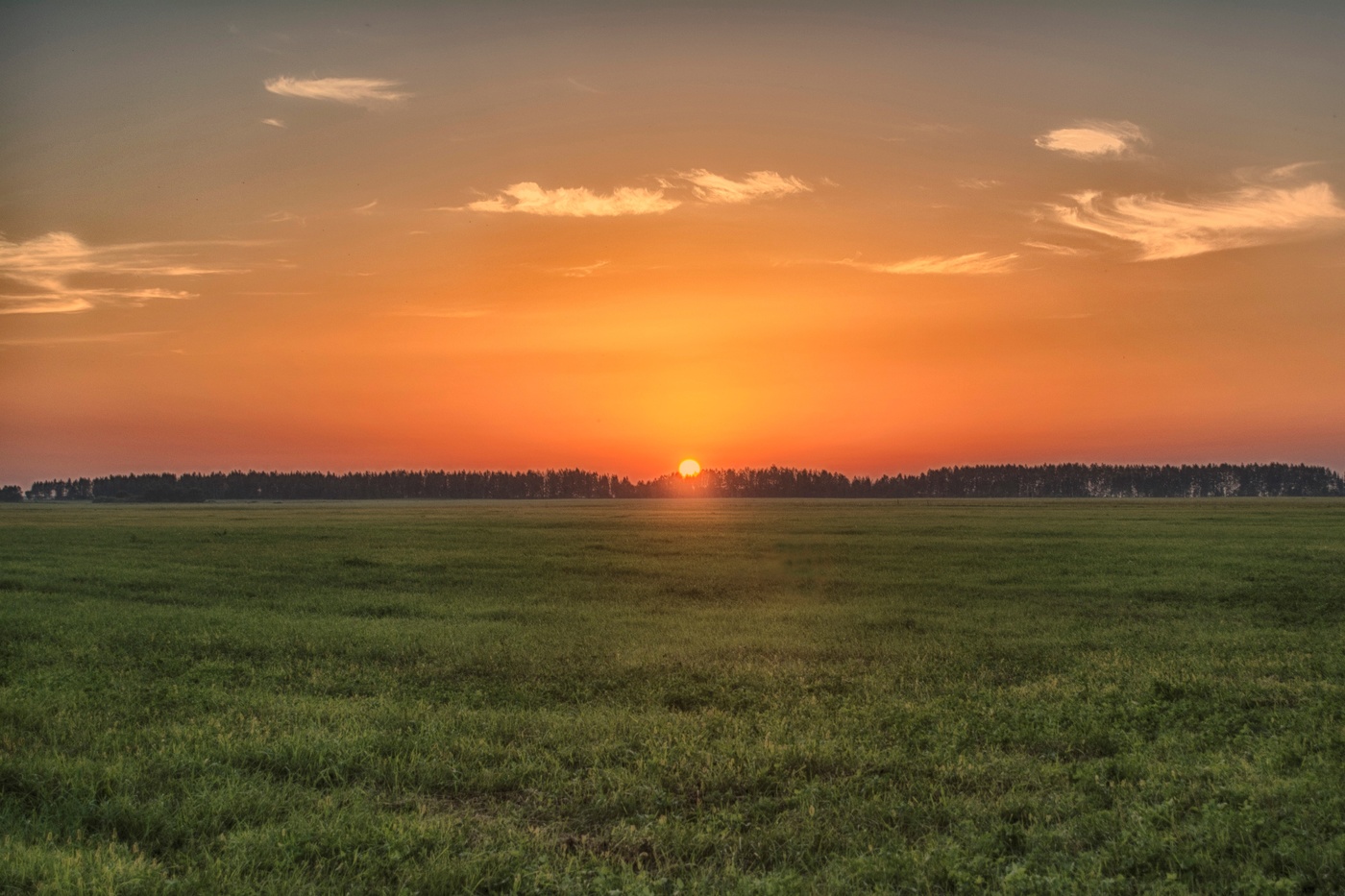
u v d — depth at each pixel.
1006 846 8.37
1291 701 13.77
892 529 66.00
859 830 8.73
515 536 59.41
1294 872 7.47
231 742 11.23
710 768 10.31
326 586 30.11
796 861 8.09
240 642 18.84
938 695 14.35
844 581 31.28
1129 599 26.38
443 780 10.12
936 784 9.95
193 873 7.59
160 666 16.30
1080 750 11.45
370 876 7.69
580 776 10.28
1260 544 48.44
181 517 98.00
